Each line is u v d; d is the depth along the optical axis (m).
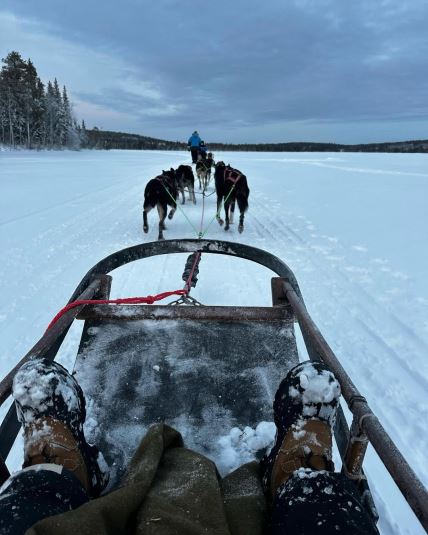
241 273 5.54
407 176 16.23
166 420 1.99
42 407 1.44
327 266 5.82
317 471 1.27
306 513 1.15
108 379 2.18
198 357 2.29
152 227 8.41
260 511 1.30
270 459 1.53
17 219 8.83
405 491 1.03
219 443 1.89
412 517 2.21
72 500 1.25
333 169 21.47
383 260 5.96
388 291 4.93
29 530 1.00
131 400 2.08
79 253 6.50
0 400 1.41
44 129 66.25
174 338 2.39
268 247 6.82
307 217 9.12
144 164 29.97
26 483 1.23
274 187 14.62
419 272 5.46
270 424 1.95
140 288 5.02
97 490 1.52
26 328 4.13
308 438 1.46
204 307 2.53
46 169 23.39
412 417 2.92
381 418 2.92
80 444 1.50
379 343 3.83
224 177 8.23
